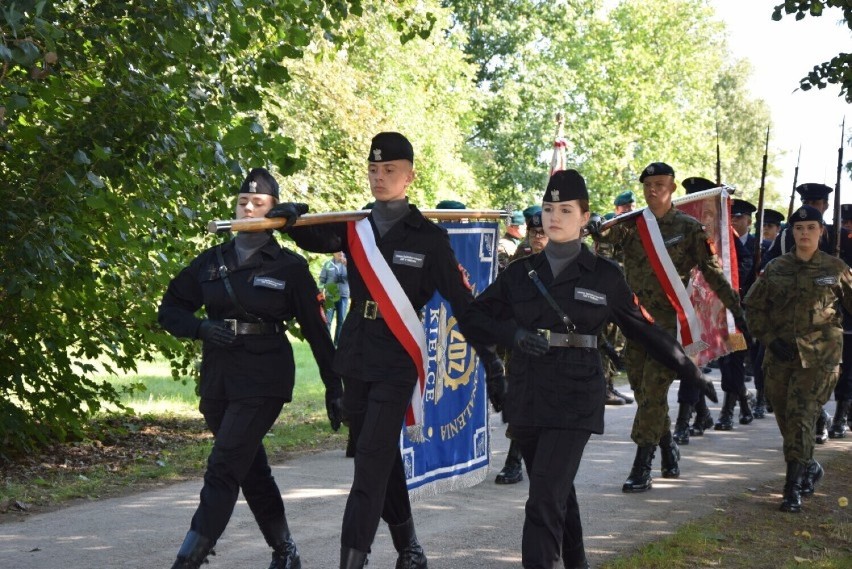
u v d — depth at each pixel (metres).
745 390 11.45
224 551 6.27
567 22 42.47
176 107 8.41
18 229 7.72
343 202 15.34
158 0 7.55
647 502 7.61
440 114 32.00
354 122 16.78
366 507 5.06
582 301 5.09
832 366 7.64
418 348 5.25
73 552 6.23
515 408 5.12
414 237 5.33
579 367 5.07
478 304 5.26
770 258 11.04
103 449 10.02
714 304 8.51
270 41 9.12
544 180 41.12
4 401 9.43
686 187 9.52
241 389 5.21
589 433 5.05
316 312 5.41
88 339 10.01
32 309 9.41
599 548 6.34
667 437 8.48
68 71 8.27
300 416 12.24
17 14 6.20
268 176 5.55
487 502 7.63
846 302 7.73
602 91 40.97
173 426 11.42
